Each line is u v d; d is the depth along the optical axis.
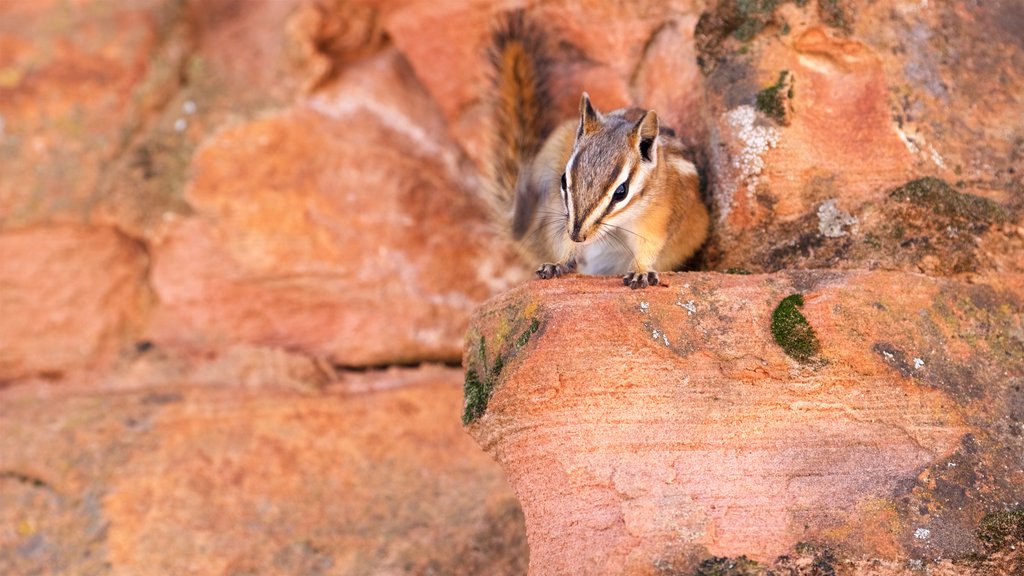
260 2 15.62
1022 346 9.82
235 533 12.56
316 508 12.80
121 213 14.74
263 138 14.45
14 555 12.41
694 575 8.47
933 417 9.23
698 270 11.22
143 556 12.36
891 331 9.46
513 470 9.30
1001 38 11.26
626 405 9.03
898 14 11.13
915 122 10.76
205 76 15.29
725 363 9.12
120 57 15.49
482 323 9.65
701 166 11.41
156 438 13.45
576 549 8.74
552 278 9.63
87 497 12.91
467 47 13.79
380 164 14.38
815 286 9.52
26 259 14.80
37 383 14.67
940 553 8.68
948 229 10.44
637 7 12.29
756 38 11.17
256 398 13.72
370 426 13.52
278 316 14.52
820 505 8.82
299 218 14.35
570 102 12.80
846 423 9.16
